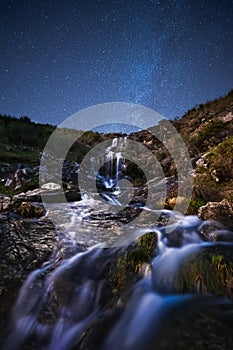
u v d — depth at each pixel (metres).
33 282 3.16
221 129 10.51
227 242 3.27
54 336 2.51
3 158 10.04
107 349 2.00
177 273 2.65
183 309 2.18
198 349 1.74
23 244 4.03
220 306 2.19
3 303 2.85
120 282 2.96
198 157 8.02
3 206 5.52
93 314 2.66
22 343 2.49
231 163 5.95
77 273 3.27
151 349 1.85
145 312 2.22
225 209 4.11
